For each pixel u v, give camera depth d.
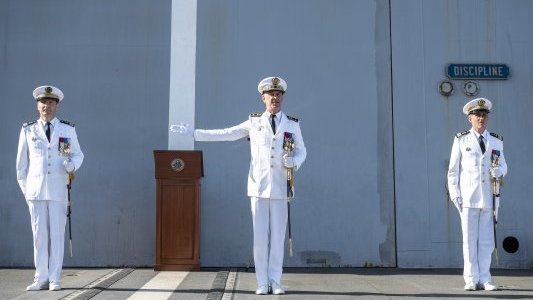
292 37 6.25
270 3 6.27
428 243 6.04
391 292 4.49
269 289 4.36
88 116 6.09
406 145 6.14
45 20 6.17
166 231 5.56
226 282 4.91
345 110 6.17
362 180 6.10
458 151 4.83
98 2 6.21
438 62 6.25
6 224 5.94
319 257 6.01
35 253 4.60
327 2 6.29
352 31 6.27
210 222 6.01
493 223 4.74
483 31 6.29
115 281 4.96
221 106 6.14
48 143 4.61
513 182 6.12
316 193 6.07
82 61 6.14
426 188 6.09
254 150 4.46
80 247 5.94
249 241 6.01
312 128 6.14
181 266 5.56
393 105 6.18
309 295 4.31
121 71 6.15
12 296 4.25
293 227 6.03
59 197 4.59
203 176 5.94
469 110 4.86
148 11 6.23
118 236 5.98
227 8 6.26
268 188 4.36
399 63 6.23
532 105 6.21
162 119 6.11
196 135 4.46
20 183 4.67
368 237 6.04
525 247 6.04
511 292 4.54
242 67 6.20
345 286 4.79
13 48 6.11
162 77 6.16
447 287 4.79
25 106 6.05
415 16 6.29
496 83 6.23
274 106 4.46
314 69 6.21
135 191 6.03
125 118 6.10
